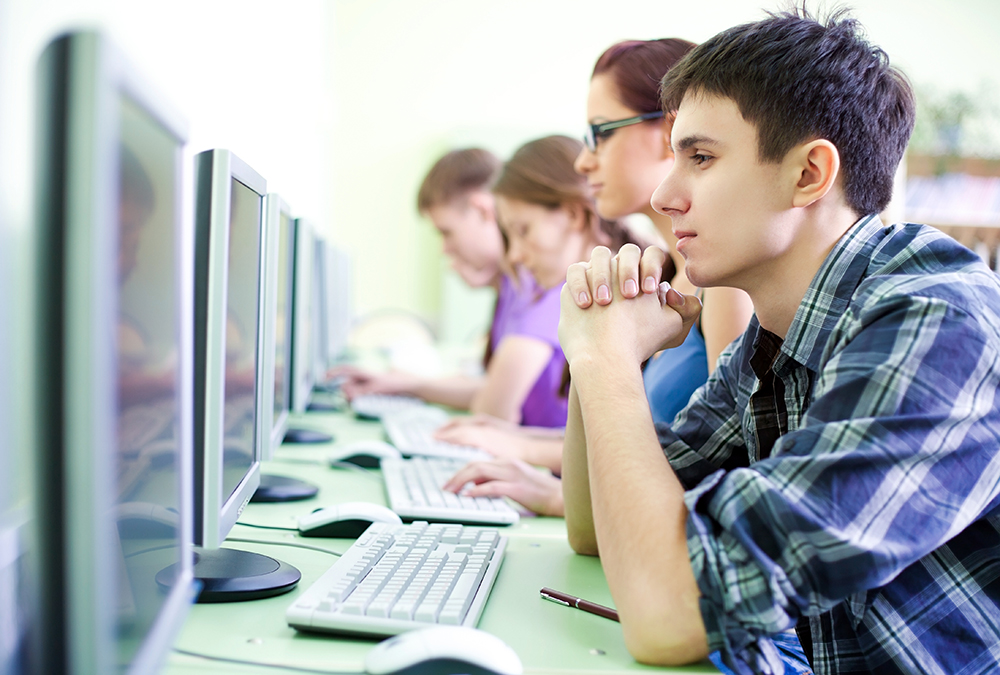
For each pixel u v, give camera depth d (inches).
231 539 37.8
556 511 47.8
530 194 78.3
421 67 192.9
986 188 174.4
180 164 21.4
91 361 14.1
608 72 52.3
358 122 192.1
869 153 31.2
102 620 14.7
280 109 94.4
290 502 47.0
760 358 35.4
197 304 25.4
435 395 96.4
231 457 29.0
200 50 54.3
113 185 14.6
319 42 151.9
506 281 100.7
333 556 36.1
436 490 47.9
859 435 25.9
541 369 81.0
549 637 27.9
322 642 26.0
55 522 14.3
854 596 29.9
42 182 14.0
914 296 27.6
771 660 25.5
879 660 29.7
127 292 16.7
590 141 53.7
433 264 193.8
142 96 17.0
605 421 30.2
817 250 31.9
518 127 194.4
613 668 25.4
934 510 25.9
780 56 30.1
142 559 18.8
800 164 30.4
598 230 79.0
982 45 183.0
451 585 29.8
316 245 74.8
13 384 25.4
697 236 31.9
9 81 25.1
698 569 25.5
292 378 55.7
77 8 31.6
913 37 182.9
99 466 14.4
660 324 34.5
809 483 25.6
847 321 29.7
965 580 29.6
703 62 31.4
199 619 27.7
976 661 29.3
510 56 194.4
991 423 27.0
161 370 20.1
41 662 14.5
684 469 37.2
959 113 177.3
